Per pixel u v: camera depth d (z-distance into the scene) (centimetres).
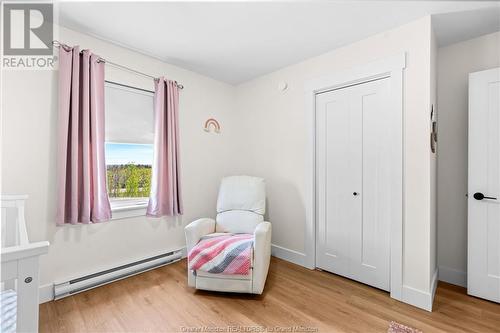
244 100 329
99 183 208
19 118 174
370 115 215
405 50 190
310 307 182
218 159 321
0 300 114
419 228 184
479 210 192
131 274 231
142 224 246
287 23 191
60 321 162
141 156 256
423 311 177
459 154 219
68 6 170
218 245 201
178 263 264
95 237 213
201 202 301
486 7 168
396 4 167
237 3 167
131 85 237
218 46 229
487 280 189
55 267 191
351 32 204
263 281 198
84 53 196
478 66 209
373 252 214
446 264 226
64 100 185
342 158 235
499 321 164
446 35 206
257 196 259
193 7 172
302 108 262
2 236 162
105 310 175
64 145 184
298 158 267
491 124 187
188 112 287
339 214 238
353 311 177
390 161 199
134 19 186
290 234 276
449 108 224
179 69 277
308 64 256
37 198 182
